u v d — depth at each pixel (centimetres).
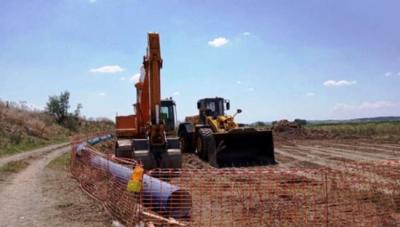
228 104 2373
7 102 4706
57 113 5653
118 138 1923
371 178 998
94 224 858
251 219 812
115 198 971
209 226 777
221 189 953
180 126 2334
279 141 3625
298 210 838
